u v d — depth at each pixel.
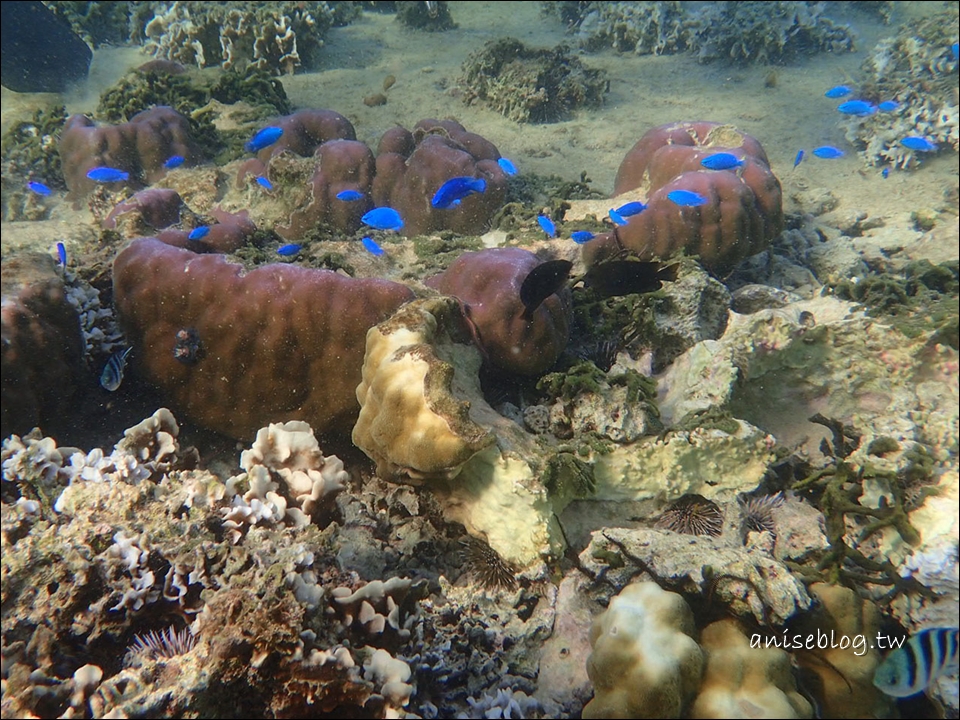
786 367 0.85
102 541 0.58
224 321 0.77
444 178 1.17
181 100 1.55
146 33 2.20
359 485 0.79
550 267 0.76
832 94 1.41
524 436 0.73
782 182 1.58
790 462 0.82
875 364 0.83
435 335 0.73
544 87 1.88
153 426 0.68
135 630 0.56
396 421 0.65
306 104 1.87
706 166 1.05
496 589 0.69
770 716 0.56
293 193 1.16
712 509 0.75
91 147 1.28
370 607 0.59
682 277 0.95
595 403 0.76
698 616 0.65
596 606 0.68
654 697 0.56
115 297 0.80
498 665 0.65
